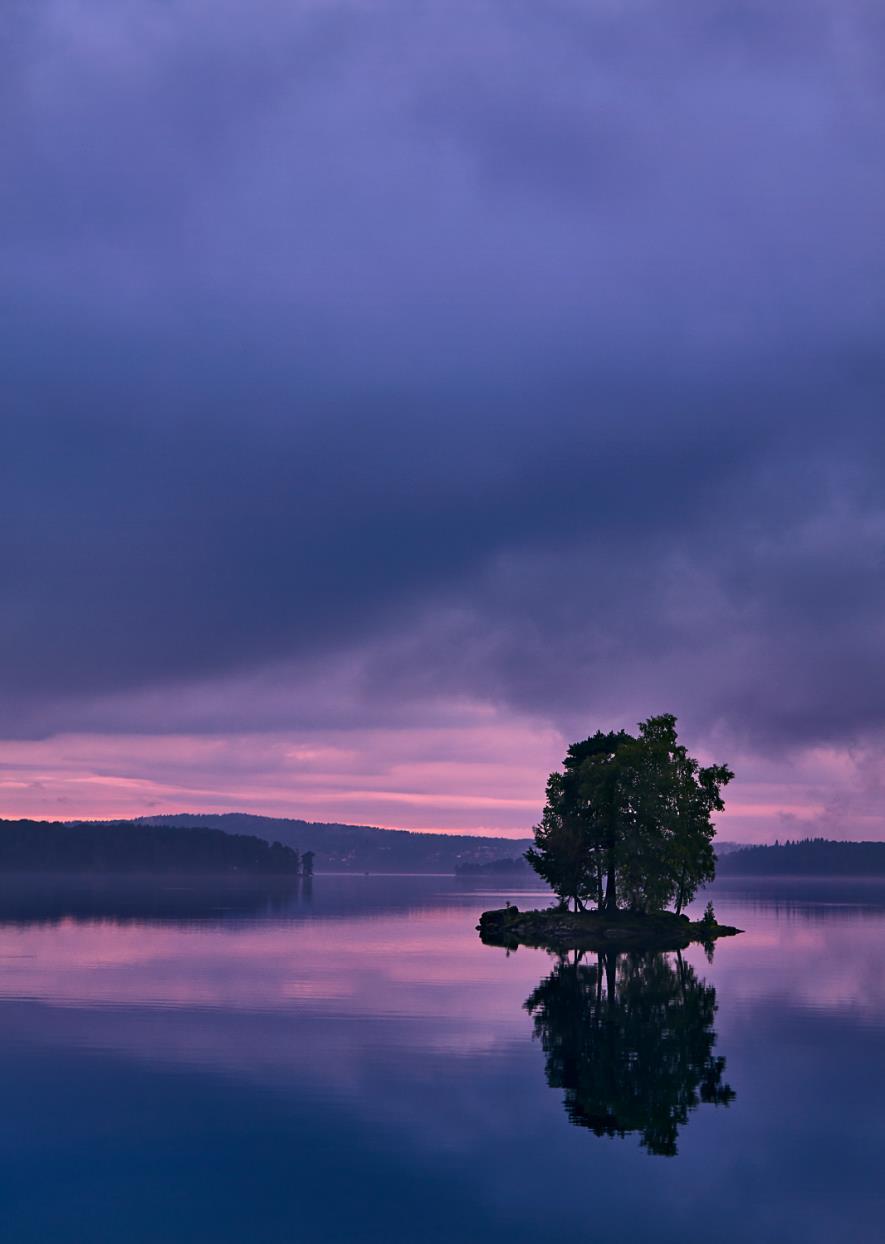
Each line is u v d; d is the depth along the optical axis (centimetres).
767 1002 6350
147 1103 3850
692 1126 3606
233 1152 3344
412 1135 3509
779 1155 3334
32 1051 4644
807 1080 4250
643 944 11006
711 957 9412
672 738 12888
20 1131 3541
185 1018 5478
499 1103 3878
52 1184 3105
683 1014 5847
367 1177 3152
